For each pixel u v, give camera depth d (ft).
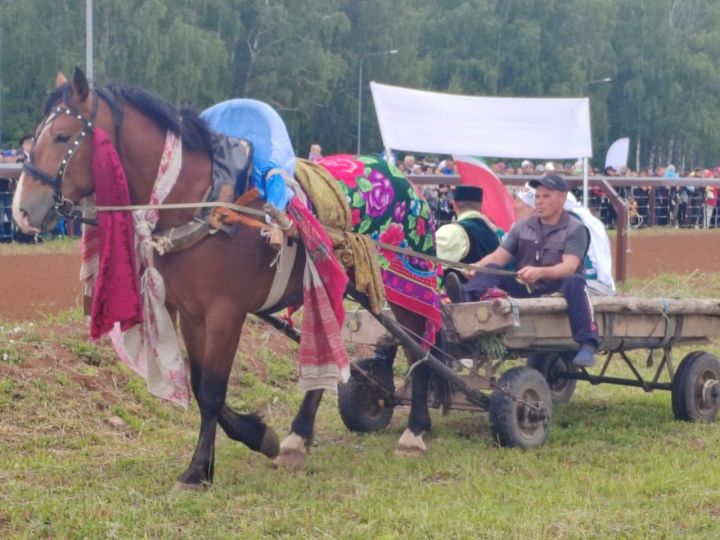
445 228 28.02
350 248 22.56
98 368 28.40
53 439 24.44
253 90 158.61
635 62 204.54
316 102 163.53
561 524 18.65
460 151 38.99
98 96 20.40
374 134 174.70
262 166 21.13
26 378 26.66
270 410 29.43
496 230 30.30
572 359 27.32
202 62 141.69
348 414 26.63
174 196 20.62
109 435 25.38
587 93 195.00
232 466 22.88
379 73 172.76
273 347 33.55
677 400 27.96
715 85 210.59
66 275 41.63
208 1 153.38
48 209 19.93
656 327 27.61
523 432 24.88
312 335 21.49
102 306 20.24
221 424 22.52
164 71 140.05
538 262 26.43
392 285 24.18
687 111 205.98
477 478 21.74
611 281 30.25
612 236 71.00
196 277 20.71
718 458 23.49
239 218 20.54
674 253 65.98
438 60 188.24
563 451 24.43
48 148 19.95
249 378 30.78
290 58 158.81
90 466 22.59
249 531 18.28
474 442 25.84
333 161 23.95
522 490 20.72
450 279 26.08
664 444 25.23
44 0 138.41
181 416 27.66
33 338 28.94
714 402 28.53
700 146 210.79
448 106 39.04
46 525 18.58
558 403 30.35
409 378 26.89
